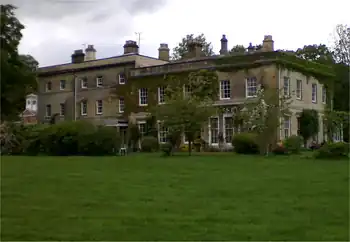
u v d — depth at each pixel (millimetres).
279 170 20891
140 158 29484
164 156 32375
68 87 57938
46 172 21250
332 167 21625
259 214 12703
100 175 20047
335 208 13188
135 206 13844
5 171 21688
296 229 11258
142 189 16453
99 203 14312
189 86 45406
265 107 32969
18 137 40031
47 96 60125
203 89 44531
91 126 38375
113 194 15633
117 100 52906
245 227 11477
